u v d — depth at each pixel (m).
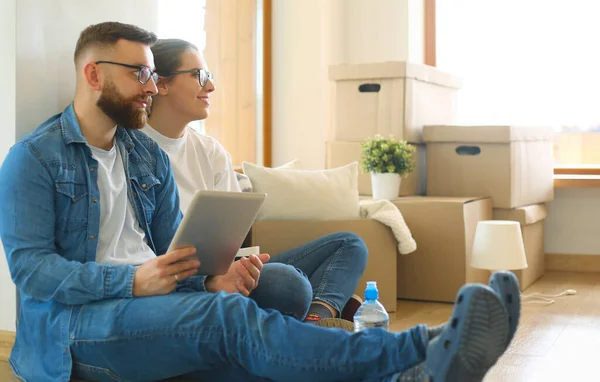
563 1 4.83
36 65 2.40
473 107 5.02
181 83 2.68
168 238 2.36
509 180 3.95
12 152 2.06
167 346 1.89
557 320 3.26
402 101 4.04
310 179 3.34
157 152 2.36
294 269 2.42
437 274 3.63
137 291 1.97
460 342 1.55
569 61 4.84
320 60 4.58
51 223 2.04
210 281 2.23
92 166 2.14
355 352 1.71
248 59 4.38
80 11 2.57
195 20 3.76
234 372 1.94
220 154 2.88
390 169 3.80
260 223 3.16
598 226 4.68
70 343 1.97
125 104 2.14
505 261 3.49
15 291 2.39
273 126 4.61
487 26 4.97
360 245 2.86
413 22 4.94
